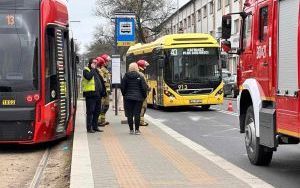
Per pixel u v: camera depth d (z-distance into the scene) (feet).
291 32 27.09
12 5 41.83
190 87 81.51
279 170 32.45
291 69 26.99
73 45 53.57
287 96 27.50
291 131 26.99
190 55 81.56
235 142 45.73
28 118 40.55
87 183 27.14
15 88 40.75
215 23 206.18
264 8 31.65
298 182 28.91
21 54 41.32
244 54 35.58
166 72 81.41
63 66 44.88
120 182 27.81
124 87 49.06
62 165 36.50
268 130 30.19
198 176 29.50
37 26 41.81
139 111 49.06
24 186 30.27
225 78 134.62
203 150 39.14
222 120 66.49
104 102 55.67
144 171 30.91
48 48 42.24
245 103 35.70
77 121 61.41
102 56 55.47
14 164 36.96
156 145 41.65
